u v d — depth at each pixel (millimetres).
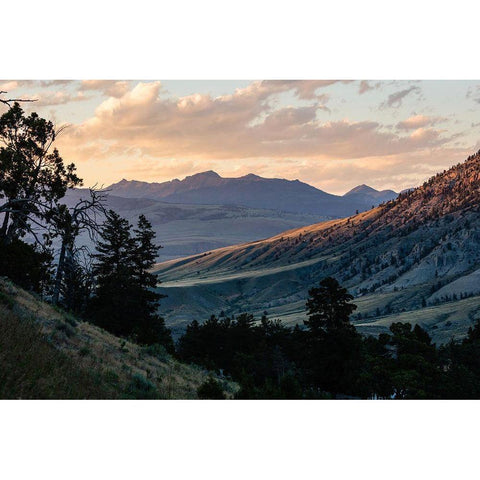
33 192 37844
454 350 85938
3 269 33406
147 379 20578
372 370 59562
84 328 26719
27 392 13539
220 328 78125
